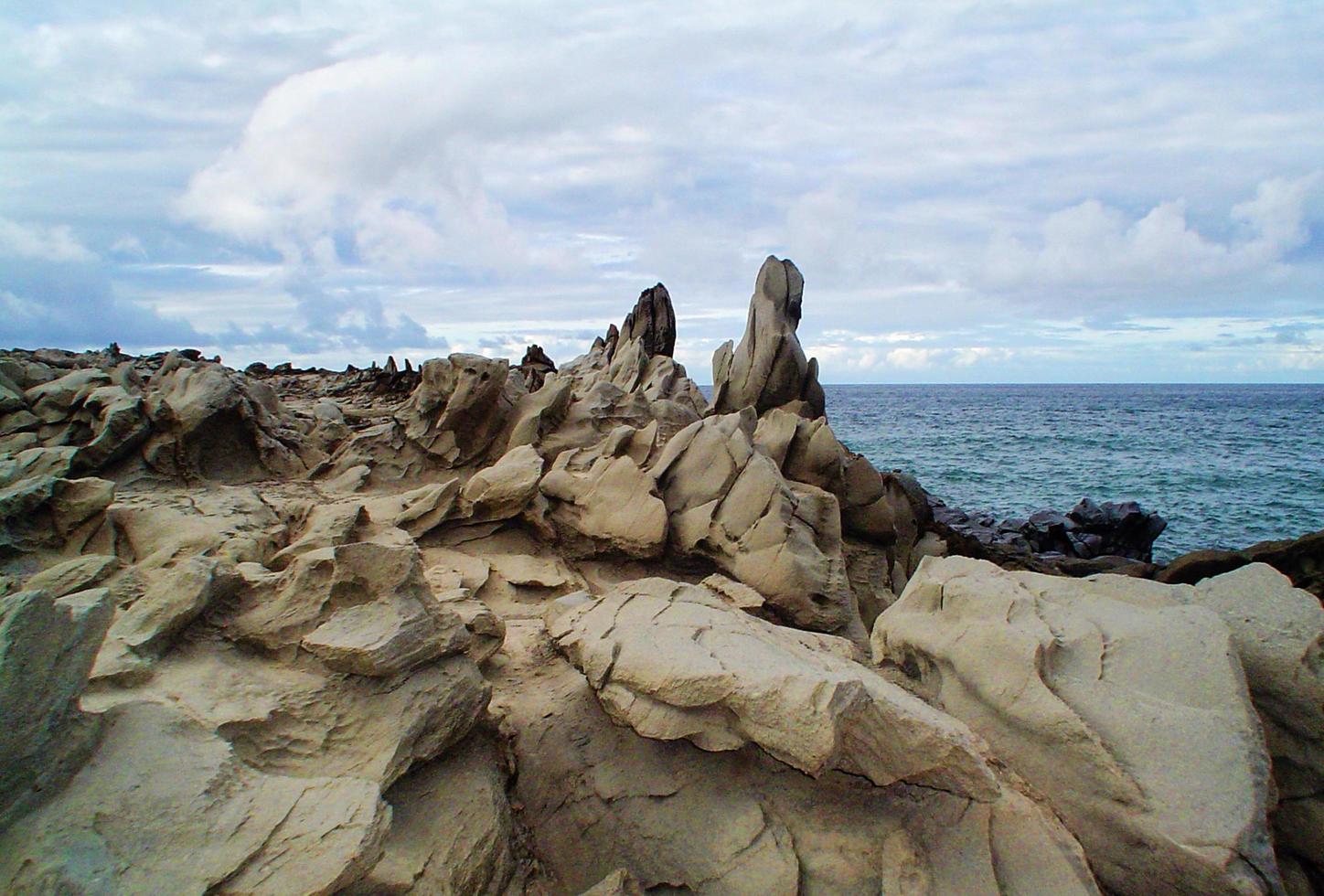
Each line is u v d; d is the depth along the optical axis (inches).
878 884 207.9
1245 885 186.9
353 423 885.2
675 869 224.7
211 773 173.3
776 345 721.0
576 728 274.4
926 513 712.4
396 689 227.8
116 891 142.1
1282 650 241.0
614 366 977.5
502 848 221.9
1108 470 1834.4
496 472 499.5
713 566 465.7
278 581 256.5
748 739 227.0
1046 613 274.4
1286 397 7303.2
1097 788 219.9
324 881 153.9
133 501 480.1
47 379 800.3
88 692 196.1
